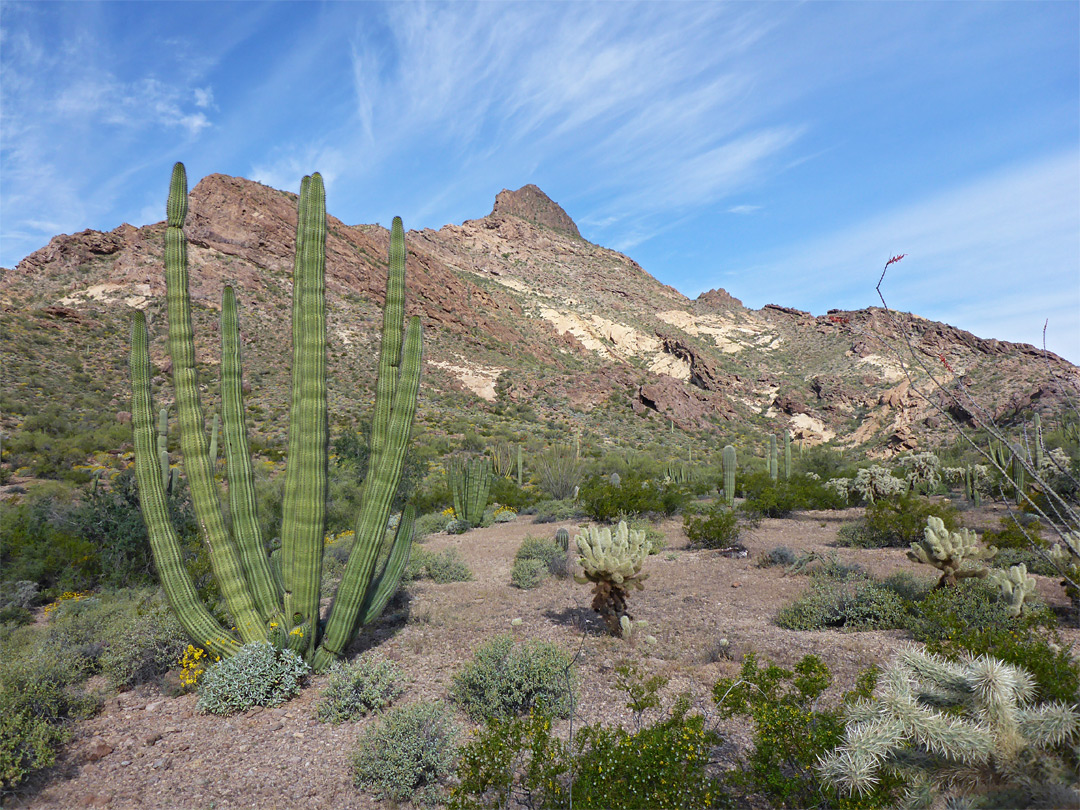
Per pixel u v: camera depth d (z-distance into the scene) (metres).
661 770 3.51
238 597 6.41
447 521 21.22
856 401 85.06
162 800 4.32
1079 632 6.61
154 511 6.29
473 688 5.58
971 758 2.86
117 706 6.06
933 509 13.42
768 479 22.66
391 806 4.18
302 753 4.96
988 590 7.56
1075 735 2.82
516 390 75.00
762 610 8.74
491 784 3.94
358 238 97.69
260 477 27.58
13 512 15.52
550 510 22.67
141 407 6.33
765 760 3.56
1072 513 2.16
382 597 7.58
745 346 129.25
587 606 9.19
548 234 189.00
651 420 75.19
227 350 6.66
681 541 15.31
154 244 69.88
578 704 5.52
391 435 6.79
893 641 6.83
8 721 4.79
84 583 12.44
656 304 153.12
